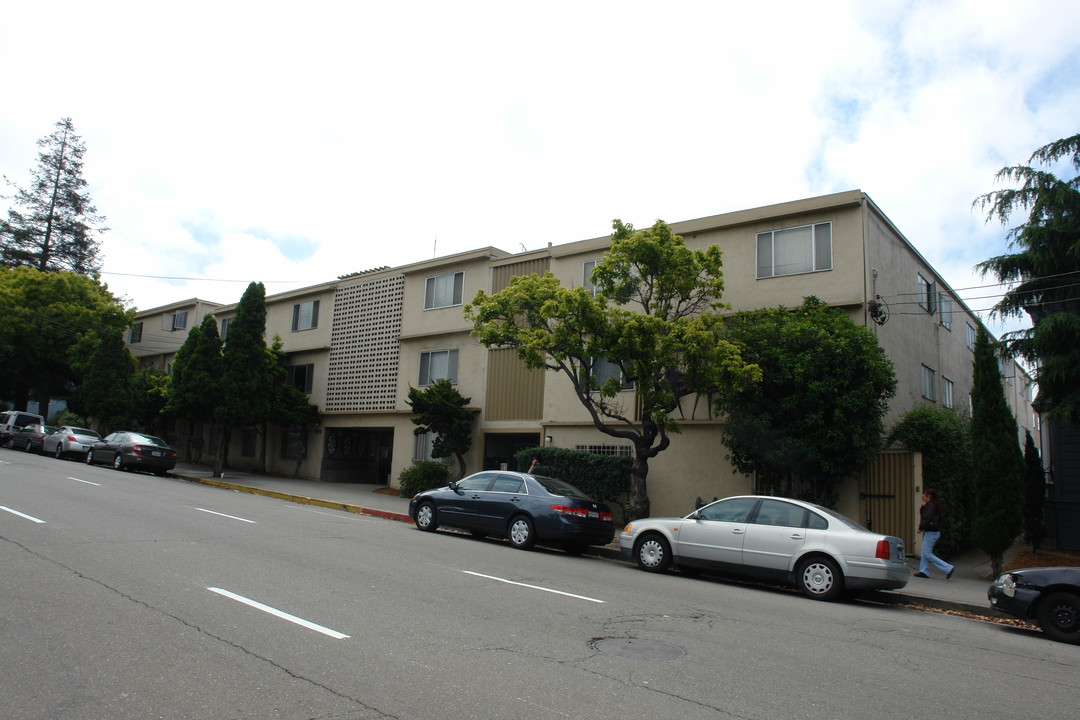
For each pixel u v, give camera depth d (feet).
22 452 99.66
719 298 59.41
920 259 69.31
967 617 35.27
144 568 28.45
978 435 45.16
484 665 19.25
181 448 122.31
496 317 54.60
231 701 15.66
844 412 48.62
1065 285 49.78
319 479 95.20
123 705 15.15
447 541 45.60
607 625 25.00
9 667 17.04
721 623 26.94
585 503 46.73
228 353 89.81
